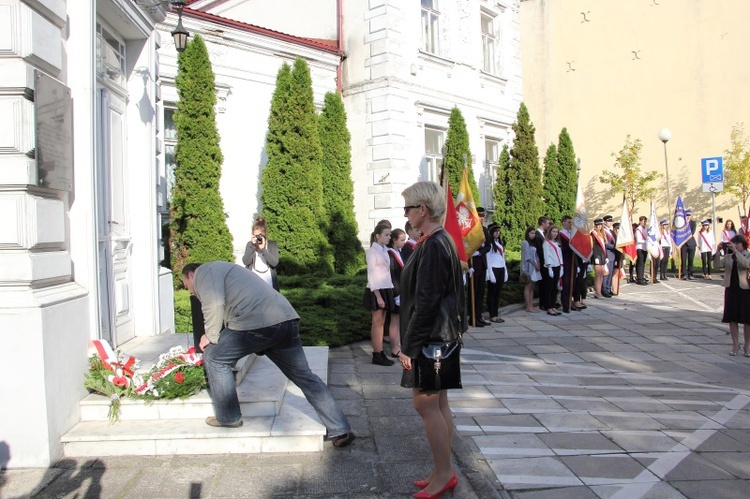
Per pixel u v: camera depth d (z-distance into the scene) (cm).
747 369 762
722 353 855
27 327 424
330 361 800
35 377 426
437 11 1653
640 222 1761
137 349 615
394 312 801
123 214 669
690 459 460
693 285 1714
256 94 1396
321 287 1116
